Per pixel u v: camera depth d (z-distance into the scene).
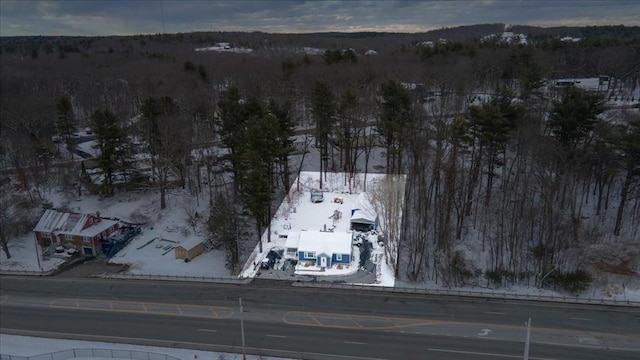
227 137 72.25
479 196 69.25
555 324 47.66
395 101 77.19
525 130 72.88
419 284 56.34
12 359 43.34
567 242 61.66
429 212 70.88
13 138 89.06
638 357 42.69
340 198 76.56
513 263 59.28
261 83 129.12
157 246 66.94
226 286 56.22
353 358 43.34
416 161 73.00
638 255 58.62
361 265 59.78
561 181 68.69
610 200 71.75
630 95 122.62
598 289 54.75
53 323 49.91
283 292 54.53
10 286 57.84
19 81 143.25
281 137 70.50
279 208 73.94
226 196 73.19
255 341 45.94
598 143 68.69
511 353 43.47
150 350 44.81
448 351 44.00
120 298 54.38
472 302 51.78
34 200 77.62
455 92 115.25
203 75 137.25
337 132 84.19
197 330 47.91
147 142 84.25
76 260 64.75
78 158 97.75
